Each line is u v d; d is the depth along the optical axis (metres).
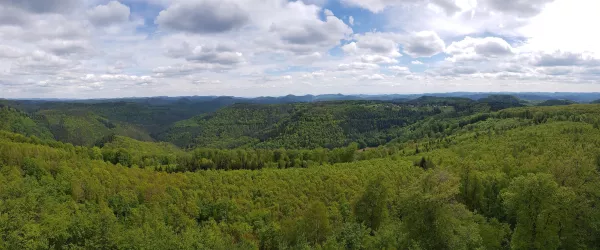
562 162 81.56
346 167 132.12
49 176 101.62
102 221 57.34
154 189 100.69
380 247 49.34
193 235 61.66
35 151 128.50
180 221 81.12
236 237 77.12
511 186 56.50
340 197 94.81
